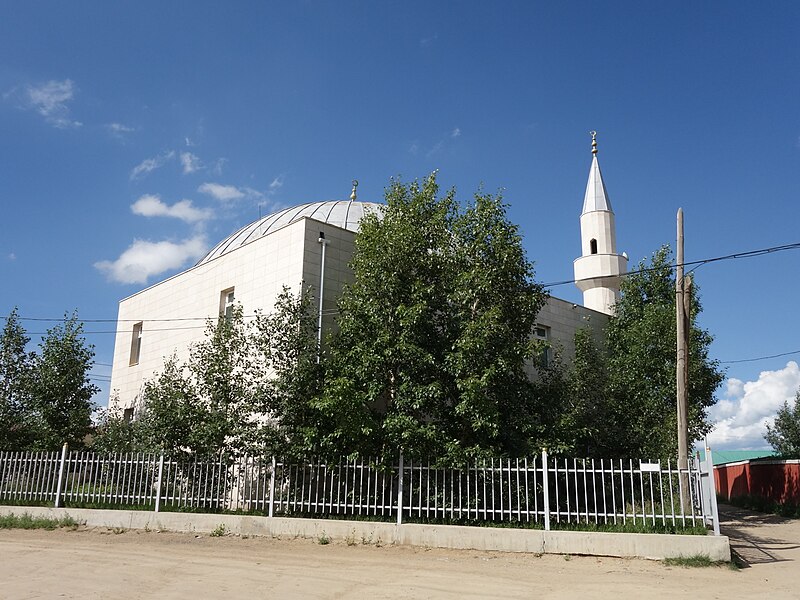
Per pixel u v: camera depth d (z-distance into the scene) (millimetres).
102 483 14156
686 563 9781
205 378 14047
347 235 17688
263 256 17859
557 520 11414
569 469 11938
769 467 23156
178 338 20562
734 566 9664
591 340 21047
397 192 14977
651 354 18953
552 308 23109
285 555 10508
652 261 21344
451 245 14312
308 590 7879
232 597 7395
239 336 14703
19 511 14047
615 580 8773
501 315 13062
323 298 16625
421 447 12289
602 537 10406
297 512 12945
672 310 19172
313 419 13117
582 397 18750
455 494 12281
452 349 12852
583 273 28547
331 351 13641
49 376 16969
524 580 8742
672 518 10719
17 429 16891
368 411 12766
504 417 13383
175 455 13938
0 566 9172
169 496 13719
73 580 8234
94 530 13125
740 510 23484
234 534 12523
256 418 14938
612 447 18328
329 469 12812
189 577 8578
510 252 13812
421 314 12844
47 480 14523
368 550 11062
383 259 13648
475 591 7992
